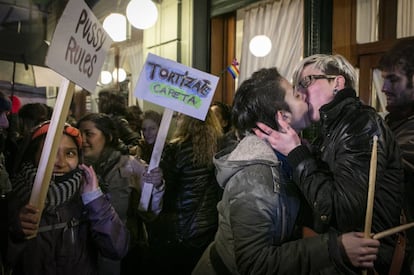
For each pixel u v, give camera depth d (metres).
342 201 1.27
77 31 1.53
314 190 1.31
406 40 1.85
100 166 2.41
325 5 3.81
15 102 4.34
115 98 4.79
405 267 1.50
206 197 2.76
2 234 1.56
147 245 2.84
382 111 3.51
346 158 1.31
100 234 1.64
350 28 3.70
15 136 3.49
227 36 5.36
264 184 1.34
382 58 1.92
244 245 1.31
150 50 6.43
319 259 1.26
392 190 1.39
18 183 1.61
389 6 3.51
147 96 2.35
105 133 2.46
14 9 5.60
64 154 1.62
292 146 1.39
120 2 6.96
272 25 4.44
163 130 2.40
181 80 2.38
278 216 1.36
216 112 3.96
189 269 2.79
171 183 2.77
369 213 1.25
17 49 3.98
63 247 1.57
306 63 1.53
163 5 5.98
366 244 1.24
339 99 1.41
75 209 1.62
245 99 1.51
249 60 4.75
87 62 1.64
